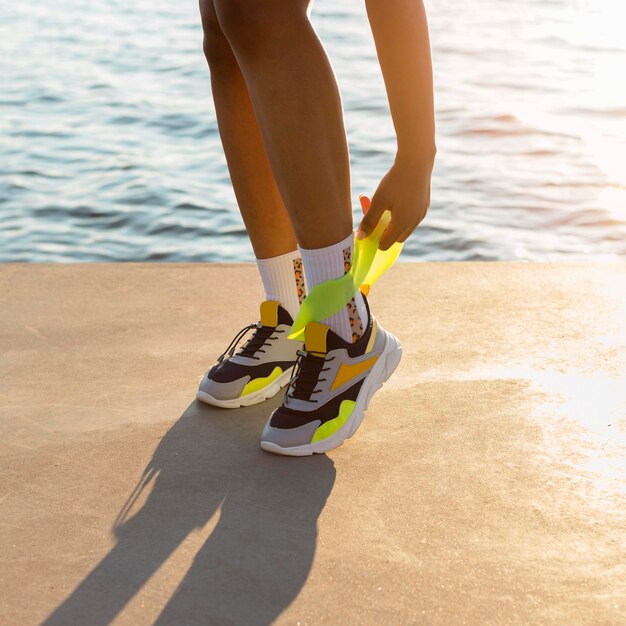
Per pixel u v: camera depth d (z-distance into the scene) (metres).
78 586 1.17
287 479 1.41
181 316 2.11
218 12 1.32
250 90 1.36
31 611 1.12
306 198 1.37
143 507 1.34
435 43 10.89
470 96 7.54
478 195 5.05
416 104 1.35
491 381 1.71
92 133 6.91
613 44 10.62
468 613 1.09
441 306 2.10
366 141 6.27
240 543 1.25
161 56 10.54
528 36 11.41
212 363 1.85
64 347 1.94
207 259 4.46
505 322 1.99
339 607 1.11
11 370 1.84
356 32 11.80
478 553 1.21
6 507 1.35
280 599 1.13
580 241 4.36
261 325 1.68
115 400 1.70
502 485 1.37
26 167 5.99
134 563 1.21
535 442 1.49
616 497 1.33
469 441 1.50
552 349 1.85
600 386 1.68
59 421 1.62
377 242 1.44
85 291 2.27
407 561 1.20
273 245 1.63
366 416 1.60
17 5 15.99
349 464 1.44
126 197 5.35
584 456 1.44
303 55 1.31
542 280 2.25
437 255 4.29
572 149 5.89
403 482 1.39
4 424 1.61
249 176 1.57
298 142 1.34
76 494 1.38
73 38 12.13
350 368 1.51
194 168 5.95
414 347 1.88
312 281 1.44
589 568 1.17
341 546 1.23
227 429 1.58
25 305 2.18
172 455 1.49
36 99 8.14
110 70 9.66
